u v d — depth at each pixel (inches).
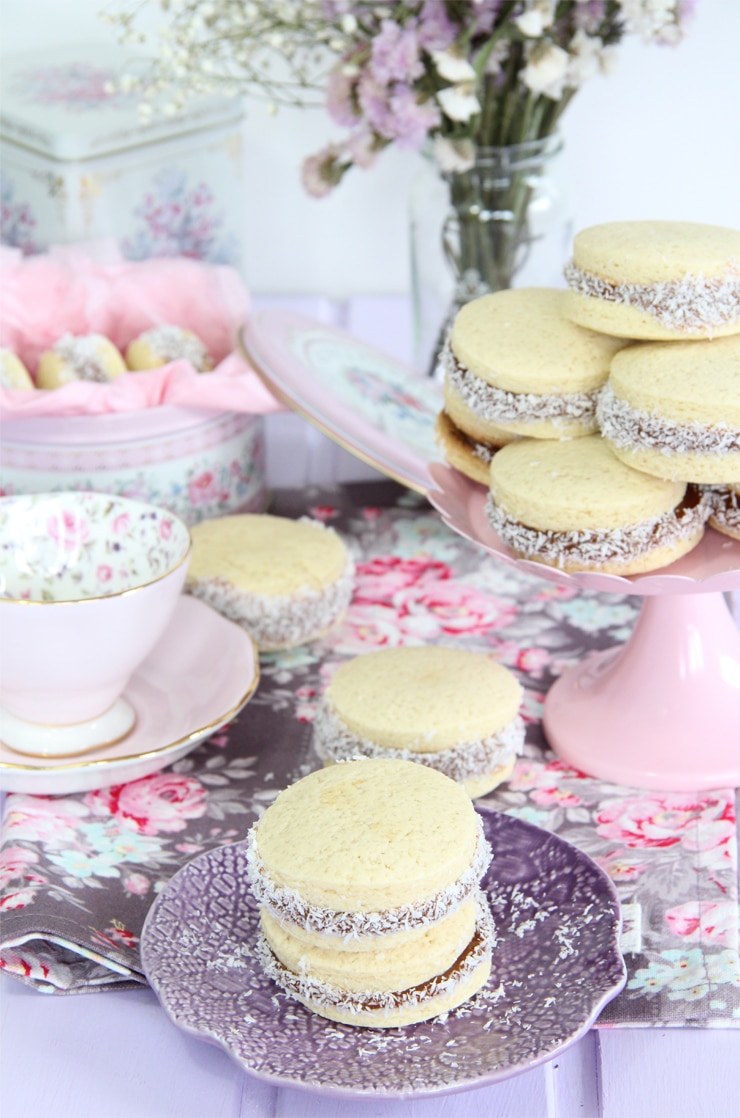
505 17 37.4
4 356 37.7
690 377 30.5
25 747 32.7
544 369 31.7
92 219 39.9
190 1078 28.9
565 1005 28.4
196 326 40.2
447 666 33.4
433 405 40.1
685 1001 29.2
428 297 40.7
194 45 38.0
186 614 35.2
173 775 33.2
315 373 38.2
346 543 39.6
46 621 31.1
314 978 28.6
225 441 38.4
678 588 30.8
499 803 32.5
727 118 44.1
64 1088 28.7
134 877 31.0
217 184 41.8
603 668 34.6
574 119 44.3
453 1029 28.5
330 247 46.1
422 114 36.9
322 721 32.7
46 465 37.2
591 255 31.3
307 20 38.3
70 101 40.4
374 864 28.4
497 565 38.9
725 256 30.8
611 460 31.6
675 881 30.9
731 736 33.0
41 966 29.8
